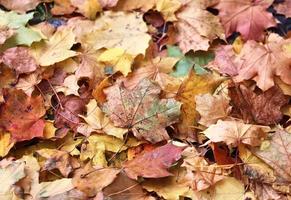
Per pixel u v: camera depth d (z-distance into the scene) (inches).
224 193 44.9
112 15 52.9
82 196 44.1
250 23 52.0
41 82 49.7
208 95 47.8
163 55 51.7
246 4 52.9
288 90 49.2
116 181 44.9
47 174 45.9
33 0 53.5
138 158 45.8
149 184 45.3
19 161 45.2
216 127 46.3
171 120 47.1
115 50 50.7
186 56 51.6
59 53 50.2
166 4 53.0
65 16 53.5
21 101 47.6
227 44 52.1
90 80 49.7
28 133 46.9
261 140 46.4
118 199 44.4
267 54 49.8
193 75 48.6
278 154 45.7
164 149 45.8
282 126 48.3
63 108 48.9
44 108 48.0
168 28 52.7
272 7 53.8
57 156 46.1
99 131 47.4
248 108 48.2
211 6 53.5
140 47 50.5
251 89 49.3
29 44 50.7
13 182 44.3
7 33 50.3
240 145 46.1
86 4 52.8
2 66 49.6
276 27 52.7
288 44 50.3
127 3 53.7
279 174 45.2
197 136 47.7
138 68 50.4
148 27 52.9
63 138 47.7
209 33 51.9
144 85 47.9
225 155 46.3
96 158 46.5
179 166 46.2
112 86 48.5
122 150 47.2
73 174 45.7
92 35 51.6
